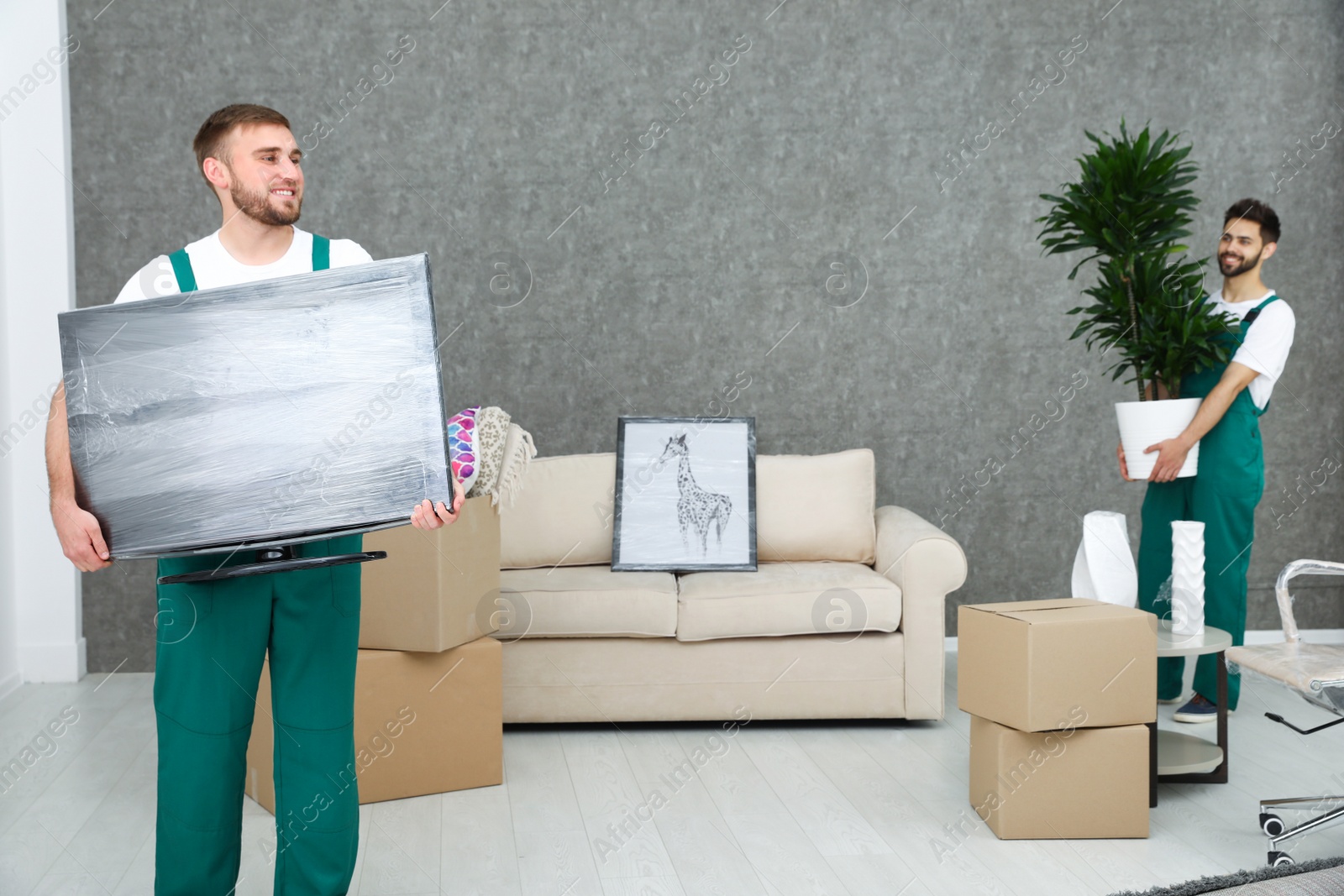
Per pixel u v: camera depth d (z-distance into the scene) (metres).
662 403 4.17
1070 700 2.36
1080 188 3.36
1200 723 3.28
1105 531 2.85
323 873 1.85
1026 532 4.31
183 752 1.74
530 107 4.06
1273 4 4.22
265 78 3.94
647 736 3.30
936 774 2.89
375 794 2.70
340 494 1.59
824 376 4.22
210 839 1.78
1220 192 4.25
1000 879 2.20
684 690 3.30
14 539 3.78
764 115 4.15
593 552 3.77
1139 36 4.21
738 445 3.86
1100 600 2.78
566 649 3.30
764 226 4.17
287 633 1.80
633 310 4.14
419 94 4.02
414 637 2.69
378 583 2.71
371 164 4.01
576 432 4.14
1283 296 4.29
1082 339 4.27
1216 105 4.23
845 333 4.21
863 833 2.47
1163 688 3.49
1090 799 2.42
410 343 1.60
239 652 1.75
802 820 2.55
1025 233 4.23
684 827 2.52
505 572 3.60
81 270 3.88
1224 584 3.27
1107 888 2.15
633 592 3.28
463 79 4.03
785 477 3.84
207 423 1.59
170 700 1.74
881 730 3.34
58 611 3.85
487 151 4.05
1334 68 4.25
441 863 2.32
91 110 3.86
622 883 2.21
